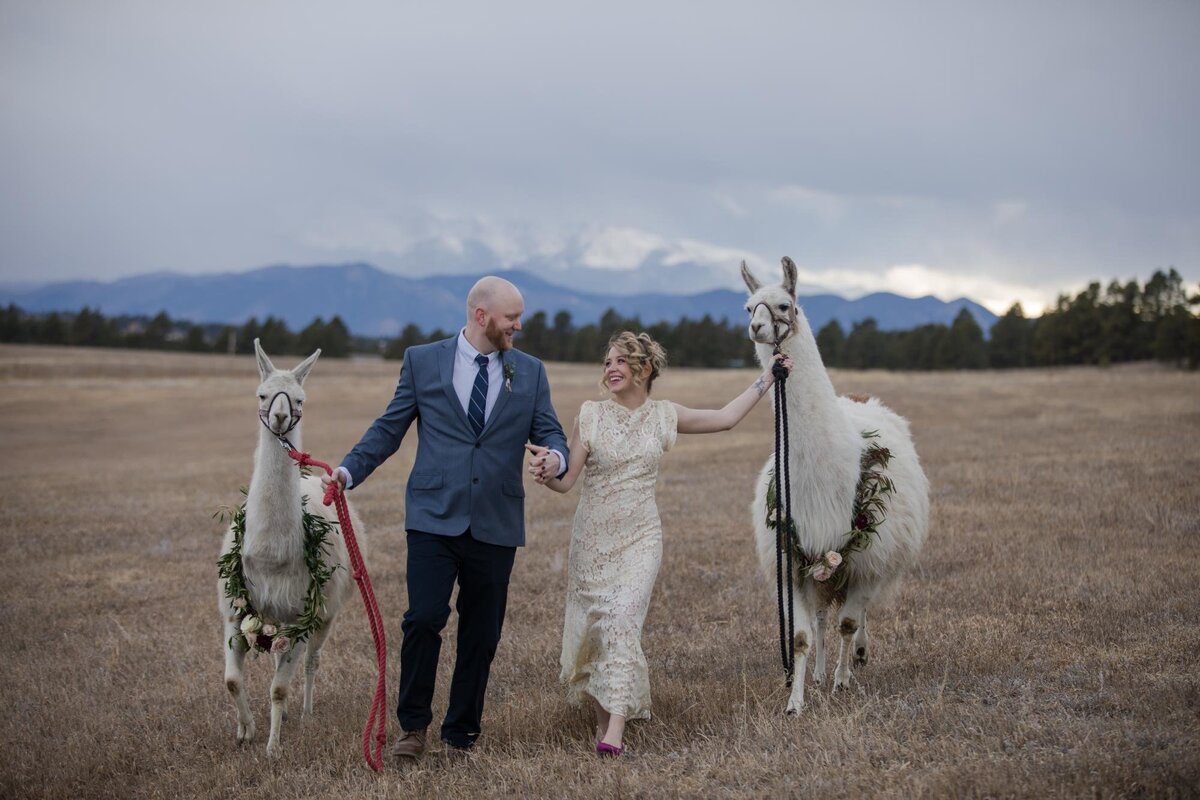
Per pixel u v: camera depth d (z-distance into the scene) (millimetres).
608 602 5402
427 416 5562
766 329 5758
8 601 10523
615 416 5566
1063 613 7270
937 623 7363
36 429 38812
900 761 4660
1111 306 89250
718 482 16516
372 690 7074
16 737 6578
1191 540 9422
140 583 11164
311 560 6090
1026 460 16250
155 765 5969
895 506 6531
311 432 33156
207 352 114938
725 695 6023
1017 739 4742
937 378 45219
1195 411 24000
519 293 5594
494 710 6285
